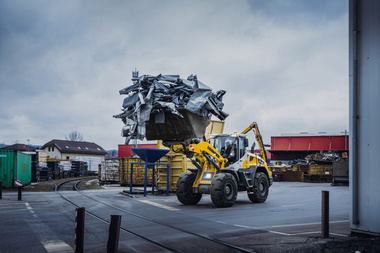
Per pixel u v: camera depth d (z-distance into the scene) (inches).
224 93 461.4
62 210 489.4
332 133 1843.0
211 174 546.9
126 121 417.4
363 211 273.1
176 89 426.9
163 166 824.3
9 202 598.2
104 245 275.0
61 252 255.8
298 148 1831.9
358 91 280.7
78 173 2138.3
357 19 283.6
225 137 595.2
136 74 439.2
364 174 273.4
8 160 946.7
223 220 395.2
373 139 268.7
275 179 1427.2
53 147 3567.9
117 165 1217.4
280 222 374.9
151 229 339.6
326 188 962.7
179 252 253.1
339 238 272.1
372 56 273.0
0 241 291.0
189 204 563.5
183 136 458.3
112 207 522.9
